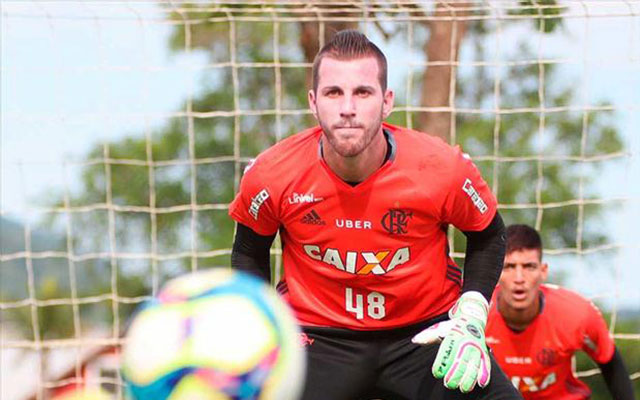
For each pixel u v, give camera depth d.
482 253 16.78
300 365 9.49
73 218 46.28
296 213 16.12
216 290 9.54
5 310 41.09
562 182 45.53
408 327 16.77
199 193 47.50
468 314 16.16
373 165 15.60
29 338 41.50
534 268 22.95
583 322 23.97
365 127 14.73
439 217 16.06
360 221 15.88
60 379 30.53
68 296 42.59
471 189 16.05
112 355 29.52
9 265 42.34
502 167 46.16
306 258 16.62
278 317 9.45
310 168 15.88
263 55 50.91
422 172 15.77
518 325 24.00
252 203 16.38
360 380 16.89
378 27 35.59
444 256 16.73
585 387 25.03
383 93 15.08
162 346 9.10
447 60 40.66
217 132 48.84
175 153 48.06
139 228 46.97
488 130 47.12
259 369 9.05
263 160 16.25
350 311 16.69
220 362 8.98
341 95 14.73
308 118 48.97
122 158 47.44
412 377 16.66
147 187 47.38
